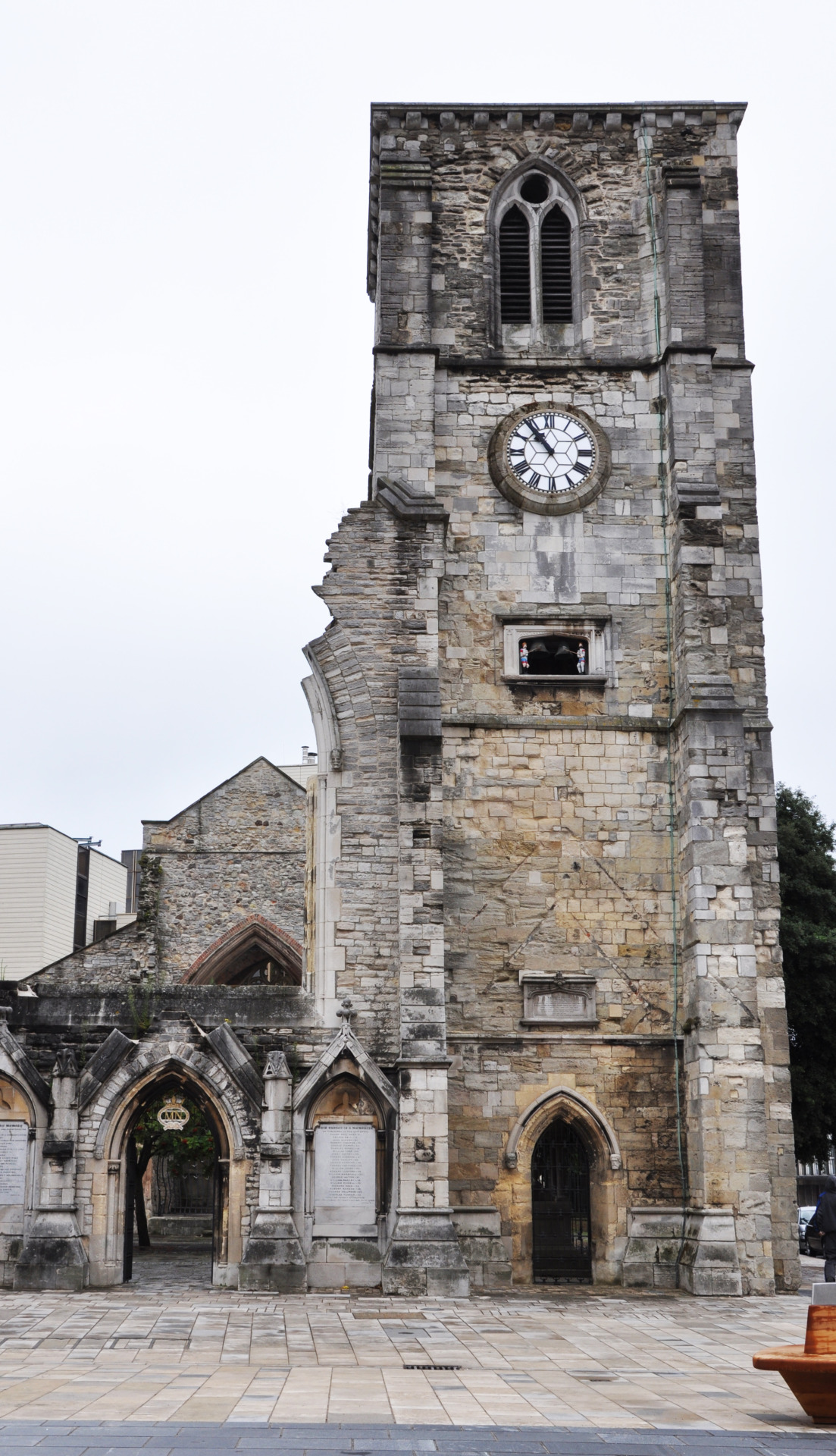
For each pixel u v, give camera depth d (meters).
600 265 30.98
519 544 29.16
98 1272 24.48
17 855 53.75
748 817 27.67
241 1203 24.61
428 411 29.28
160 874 39.97
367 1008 25.98
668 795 27.95
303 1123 24.84
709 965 25.80
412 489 28.72
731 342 30.42
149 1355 16.62
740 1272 24.27
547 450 29.64
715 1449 11.34
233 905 39.81
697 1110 25.34
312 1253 24.42
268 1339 18.09
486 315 30.55
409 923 25.44
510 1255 25.67
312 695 27.48
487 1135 26.19
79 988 26.39
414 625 27.72
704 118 31.73
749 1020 25.52
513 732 28.11
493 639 28.69
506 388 30.09
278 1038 25.88
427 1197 24.11
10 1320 19.98
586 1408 13.25
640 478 29.61
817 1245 34.00
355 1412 12.82
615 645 28.72
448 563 29.02
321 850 26.75
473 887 27.38
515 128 31.75
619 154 31.67
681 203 30.53
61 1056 25.11
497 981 26.94
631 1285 25.33
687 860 26.73
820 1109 36.81
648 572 29.12
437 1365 16.02
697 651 27.69
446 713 28.25
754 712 28.30
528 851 27.59
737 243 31.05
